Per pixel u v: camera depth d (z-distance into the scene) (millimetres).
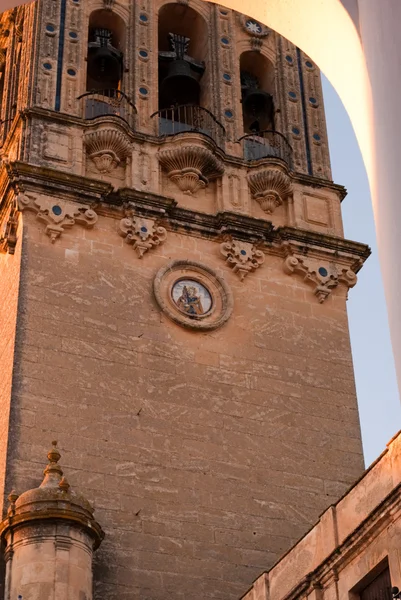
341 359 36906
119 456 31953
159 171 37906
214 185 38781
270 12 8781
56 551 27297
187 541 31188
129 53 40906
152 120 39188
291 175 40031
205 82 42344
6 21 45969
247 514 32375
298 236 38312
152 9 42469
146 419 32969
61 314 33750
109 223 36188
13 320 33438
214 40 42781
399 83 5723
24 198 35125
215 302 36156
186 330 35281
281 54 43938
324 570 23328
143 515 31172
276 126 42188
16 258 34875
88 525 28172
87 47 40594
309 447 34531
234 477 32969
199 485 32406
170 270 36094
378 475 22672
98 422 32281
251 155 40500
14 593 26766
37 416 31625
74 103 38250
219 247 37344
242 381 35031
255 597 26516
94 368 33250
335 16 7270
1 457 31156
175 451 32750
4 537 28172
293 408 35156
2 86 46188
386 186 5902
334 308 37969
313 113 42906
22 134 36875
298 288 37844
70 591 26844
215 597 30500
